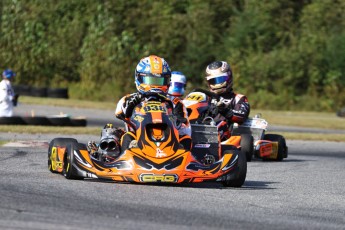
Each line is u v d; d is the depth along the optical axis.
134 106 30.67
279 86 129.88
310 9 137.38
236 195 27.48
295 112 121.62
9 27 137.25
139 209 22.95
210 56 131.62
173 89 41.91
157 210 22.95
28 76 135.75
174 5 138.50
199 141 33.00
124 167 28.02
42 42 136.75
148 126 29.31
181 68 131.38
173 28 133.75
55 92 118.56
